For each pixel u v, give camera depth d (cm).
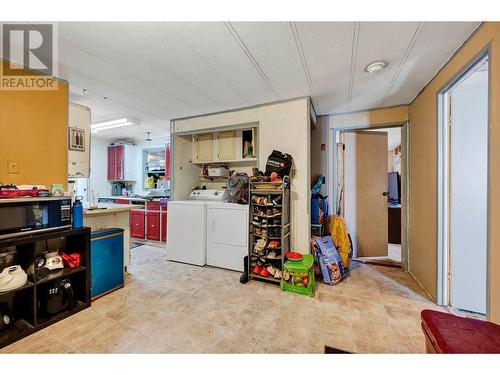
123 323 182
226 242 300
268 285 254
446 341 88
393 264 327
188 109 328
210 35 166
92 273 220
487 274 141
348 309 205
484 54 148
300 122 280
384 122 315
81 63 204
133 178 582
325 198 333
